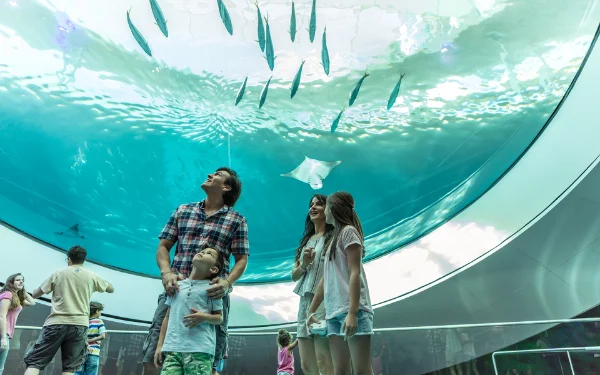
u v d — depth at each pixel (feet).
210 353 8.39
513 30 36.58
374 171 50.11
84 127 42.80
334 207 9.83
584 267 24.99
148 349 10.36
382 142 48.62
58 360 15.46
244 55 46.88
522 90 37.86
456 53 41.27
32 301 15.21
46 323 13.37
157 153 48.67
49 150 40.78
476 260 28.94
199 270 9.06
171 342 8.31
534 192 27.71
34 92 38.55
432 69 43.19
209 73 47.06
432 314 29.45
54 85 39.68
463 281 29.04
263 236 57.52
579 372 13.16
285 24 45.52
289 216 57.31
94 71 41.60
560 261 25.93
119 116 44.86
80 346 13.73
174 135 48.67
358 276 8.63
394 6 42.29
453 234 30.83
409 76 44.57
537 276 26.71
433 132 45.52
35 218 39.04
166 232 10.36
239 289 36.14
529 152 29.25
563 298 25.57
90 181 44.98
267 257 56.44
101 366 16.30
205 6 43.98
